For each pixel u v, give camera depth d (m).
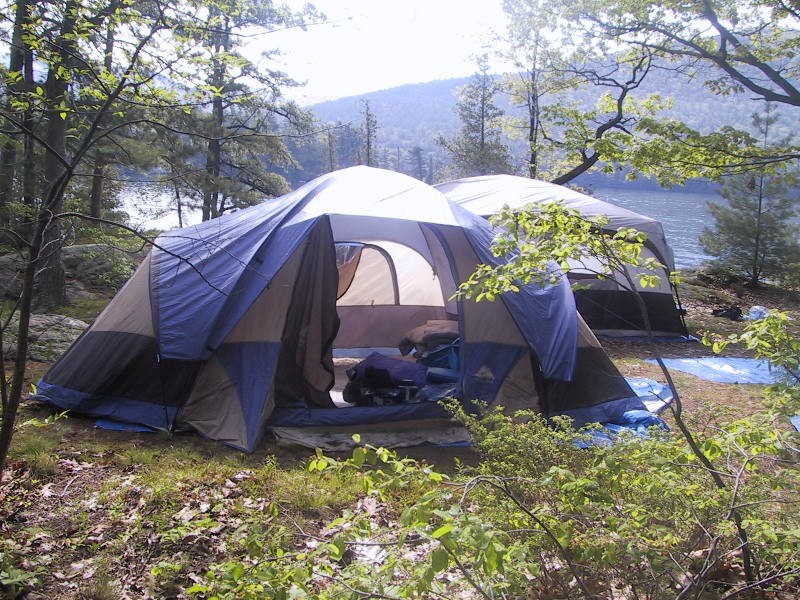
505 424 3.31
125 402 5.74
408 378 6.27
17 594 3.08
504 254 2.85
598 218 2.85
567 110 9.41
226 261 5.93
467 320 6.06
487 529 1.70
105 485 4.33
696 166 6.86
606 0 9.11
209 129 16.03
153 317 5.79
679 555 2.49
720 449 2.64
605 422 6.05
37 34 3.55
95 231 4.18
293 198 6.44
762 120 15.44
